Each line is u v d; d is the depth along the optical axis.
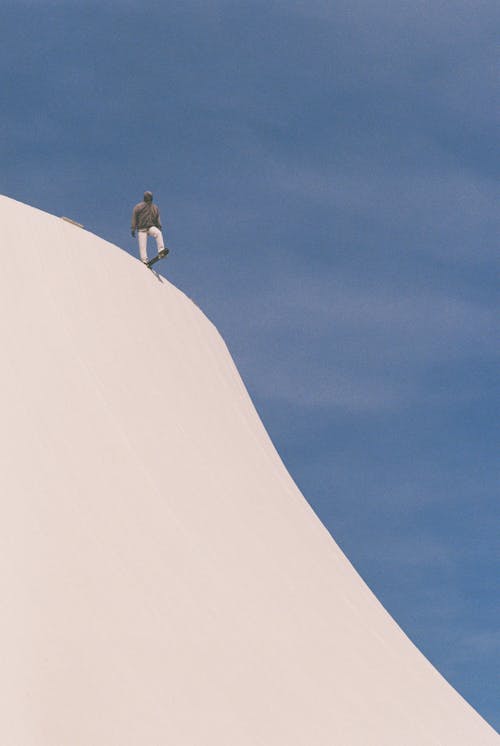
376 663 18.47
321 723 15.94
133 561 16.41
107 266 20.75
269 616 17.41
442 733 17.86
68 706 14.02
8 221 19.25
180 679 15.19
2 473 16.11
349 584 20.72
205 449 19.86
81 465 17.12
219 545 18.02
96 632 15.02
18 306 18.41
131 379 19.36
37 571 15.26
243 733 14.98
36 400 17.41
